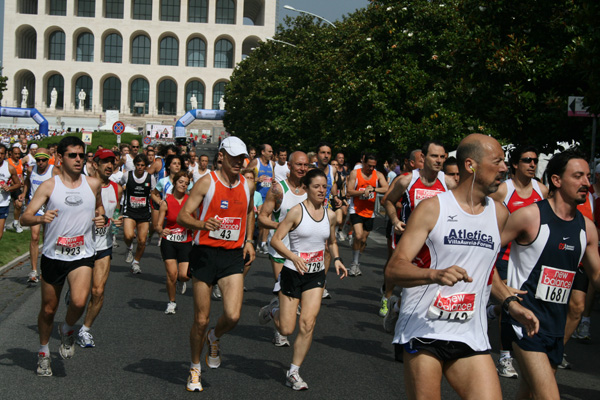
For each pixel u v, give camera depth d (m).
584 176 4.38
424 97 23.42
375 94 23.83
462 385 3.72
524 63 14.41
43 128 70.19
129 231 12.00
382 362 6.84
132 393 5.63
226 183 5.67
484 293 3.83
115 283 10.99
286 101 40.50
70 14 106.12
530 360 4.31
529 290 4.47
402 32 23.91
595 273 4.56
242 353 7.04
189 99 111.12
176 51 110.69
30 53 112.69
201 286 5.64
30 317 8.38
